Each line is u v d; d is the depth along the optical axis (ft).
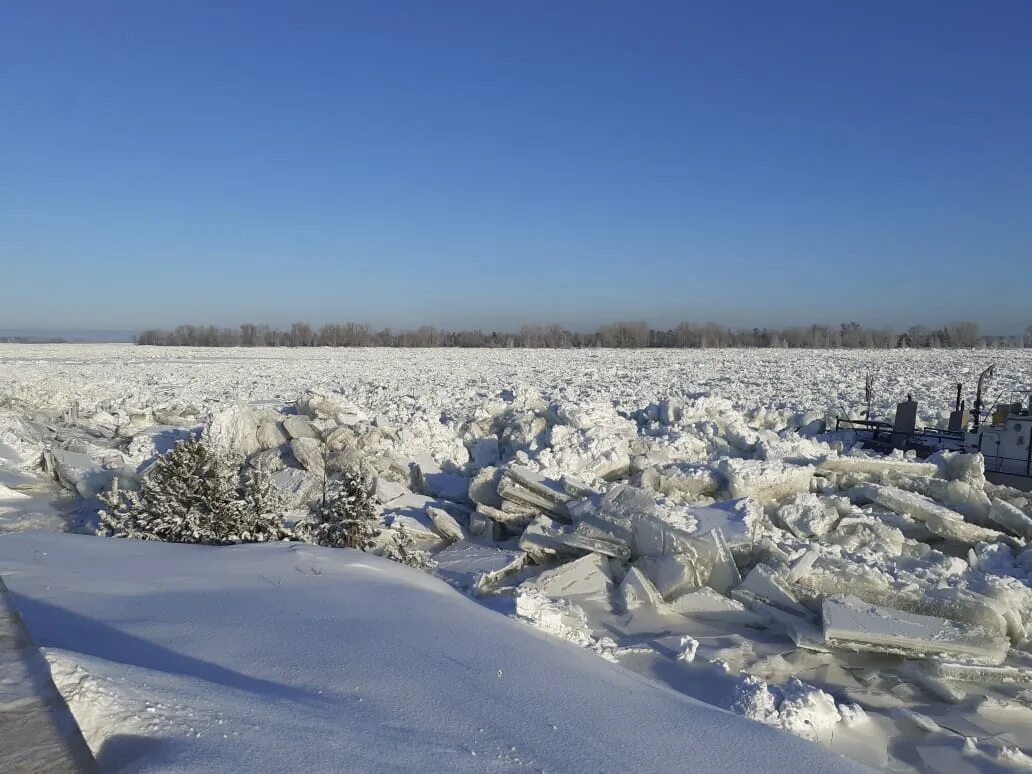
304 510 48.08
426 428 64.18
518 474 47.52
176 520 36.04
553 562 40.93
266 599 24.22
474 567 38.27
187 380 151.23
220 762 12.33
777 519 43.73
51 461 61.00
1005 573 36.76
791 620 32.45
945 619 31.12
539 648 22.79
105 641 19.11
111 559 28.96
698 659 28.91
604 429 59.67
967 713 26.27
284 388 133.49
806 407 91.71
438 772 13.34
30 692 14.23
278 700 15.62
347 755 13.37
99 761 12.41
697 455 57.36
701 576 36.94
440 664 19.42
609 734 16.67
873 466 50.49
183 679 15.92
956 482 46.39
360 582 27.35
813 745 18.20
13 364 188.96
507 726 16.16
